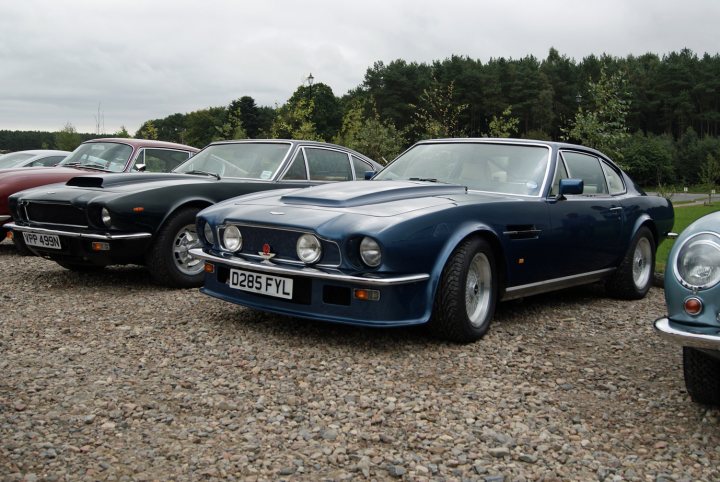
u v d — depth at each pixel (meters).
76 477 2.33
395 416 2.97
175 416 2.90
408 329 4.44
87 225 5.43
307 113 23.70
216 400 3.09
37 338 4.06
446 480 2.40
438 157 5.27
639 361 3.98
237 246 4.23
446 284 3.98
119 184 5.72
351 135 24.55
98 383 3.28
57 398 3.07
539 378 3.60
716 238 2.75
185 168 6.62
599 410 3.17
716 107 107.81
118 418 2.86
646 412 3.15
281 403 3.08
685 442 2.82
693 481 2.47
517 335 4.45
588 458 2.63
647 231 5.98
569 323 4.88
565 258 4.94
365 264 3.77
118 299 5.21
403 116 75.62
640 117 107.75
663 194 29.55
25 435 2.65
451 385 3.41
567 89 92.94
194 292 5.53
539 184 4.86
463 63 87.31
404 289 3.80
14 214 6.02
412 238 3.79
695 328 2.77
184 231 5.68
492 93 83.06
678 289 2.81
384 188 4.36
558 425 2.95
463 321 4.04
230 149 6.70
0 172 7.78
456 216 4.04
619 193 5.83
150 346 3.93
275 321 4.55
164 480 2.34
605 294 6.05
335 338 4.16
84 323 4.44
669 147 97.00
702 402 3.25
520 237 4.48
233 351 3.85
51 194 5.64
